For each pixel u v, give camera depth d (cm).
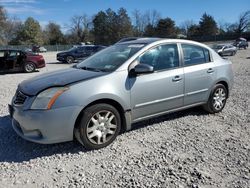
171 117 609
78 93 429
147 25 10062
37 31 9588
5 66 1620
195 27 10356
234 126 559
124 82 471
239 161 410
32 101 425
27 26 9469
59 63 2612
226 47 3109
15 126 471
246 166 396
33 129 425
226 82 637
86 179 370
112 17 9944
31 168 400
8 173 388
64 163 413
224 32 10000
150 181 362
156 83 506
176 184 354
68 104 421
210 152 441
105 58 531
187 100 564
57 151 450
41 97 422
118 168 397
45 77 485
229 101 757
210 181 359
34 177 377
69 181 366
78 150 453
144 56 505
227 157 424
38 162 417
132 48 522
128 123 486
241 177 368
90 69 506
